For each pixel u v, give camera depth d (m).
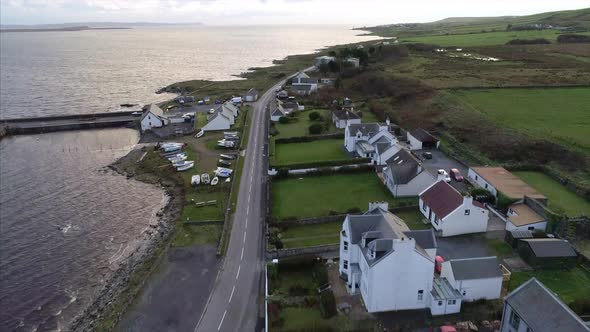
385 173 89.06
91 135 140.12
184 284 60.31
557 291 54.78
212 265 64.44
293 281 59.66
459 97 142.12
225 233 72.88
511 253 63.94
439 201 72.19
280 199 84.12
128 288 61.50
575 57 198.38
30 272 68.38
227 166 103.19
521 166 92.25
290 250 65.00
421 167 83.69
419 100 148.38
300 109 153.00
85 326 55.72
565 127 108.69
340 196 84.69
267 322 50.50
